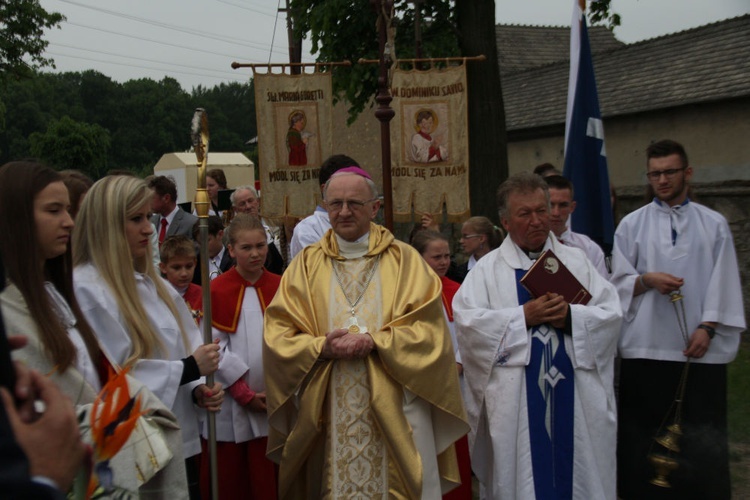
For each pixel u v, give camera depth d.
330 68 11.14
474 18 8.99
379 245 3.33
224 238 4.38
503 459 3.32
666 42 13.27
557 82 14.68
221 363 3.68
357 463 3.06
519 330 3.33
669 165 3.88
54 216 2.36
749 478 4.78
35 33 22.84
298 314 3.18
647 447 4.00
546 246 3.59
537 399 3.33
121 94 59.44
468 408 3.54
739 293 3.85
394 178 6.48
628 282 3.93
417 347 3.04
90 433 1.93
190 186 18.05
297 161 6.69
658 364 3.93
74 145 25.77
